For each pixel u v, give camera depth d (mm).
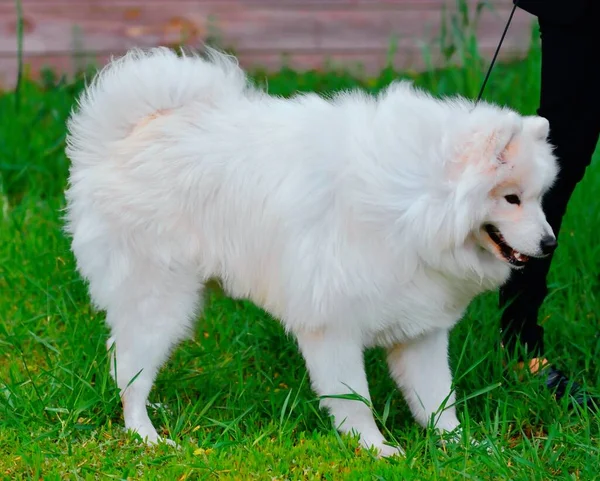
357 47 9633
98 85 4301
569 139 4488
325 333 3998
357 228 3854
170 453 4035
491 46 9414
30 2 9344
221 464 3883
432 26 9625
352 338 3996
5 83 9312
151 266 4160
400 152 3740
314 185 3906
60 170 7160
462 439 4004
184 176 4086
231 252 4133
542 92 4527
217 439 4164
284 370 4762
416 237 3758
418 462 3916
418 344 4211
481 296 5188
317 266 3904
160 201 4098
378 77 9062
